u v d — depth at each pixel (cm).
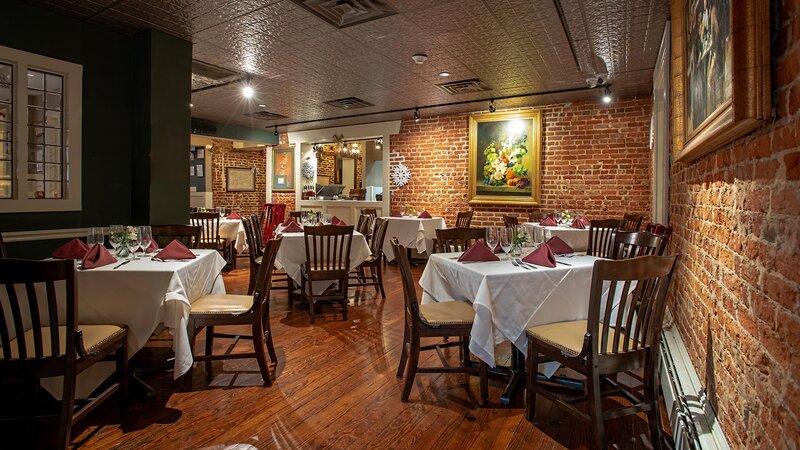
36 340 181
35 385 237
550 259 264
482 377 245
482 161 740
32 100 358
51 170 369
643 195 624
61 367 183
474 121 743
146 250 309
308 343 348
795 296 104
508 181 719
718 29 158
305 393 259
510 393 248
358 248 462
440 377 283
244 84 586
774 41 115
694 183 238
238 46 443
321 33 407
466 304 278
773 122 118
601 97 641
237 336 305
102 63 389
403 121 824
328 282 455
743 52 119
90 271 234
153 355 323
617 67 496
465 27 390
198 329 284
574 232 530
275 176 1003
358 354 324
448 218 782
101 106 389
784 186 111
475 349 235
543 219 630
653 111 512
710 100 173
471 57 470
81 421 224
